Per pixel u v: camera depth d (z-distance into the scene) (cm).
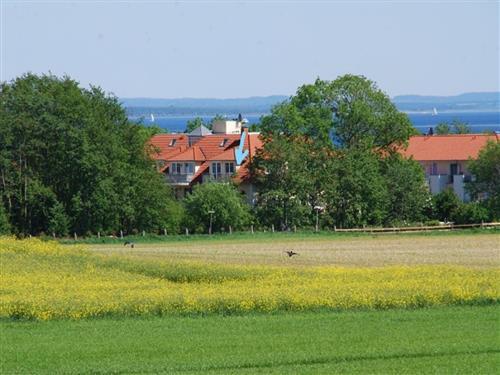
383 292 13512
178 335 11238
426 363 9762
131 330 11600
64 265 18075
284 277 16175
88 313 12488
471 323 11906
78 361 9925
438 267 17812
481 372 9406
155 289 14450
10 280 15725
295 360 9869
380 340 10850
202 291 13888
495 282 14900
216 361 9838
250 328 11625
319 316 12481
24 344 10794
